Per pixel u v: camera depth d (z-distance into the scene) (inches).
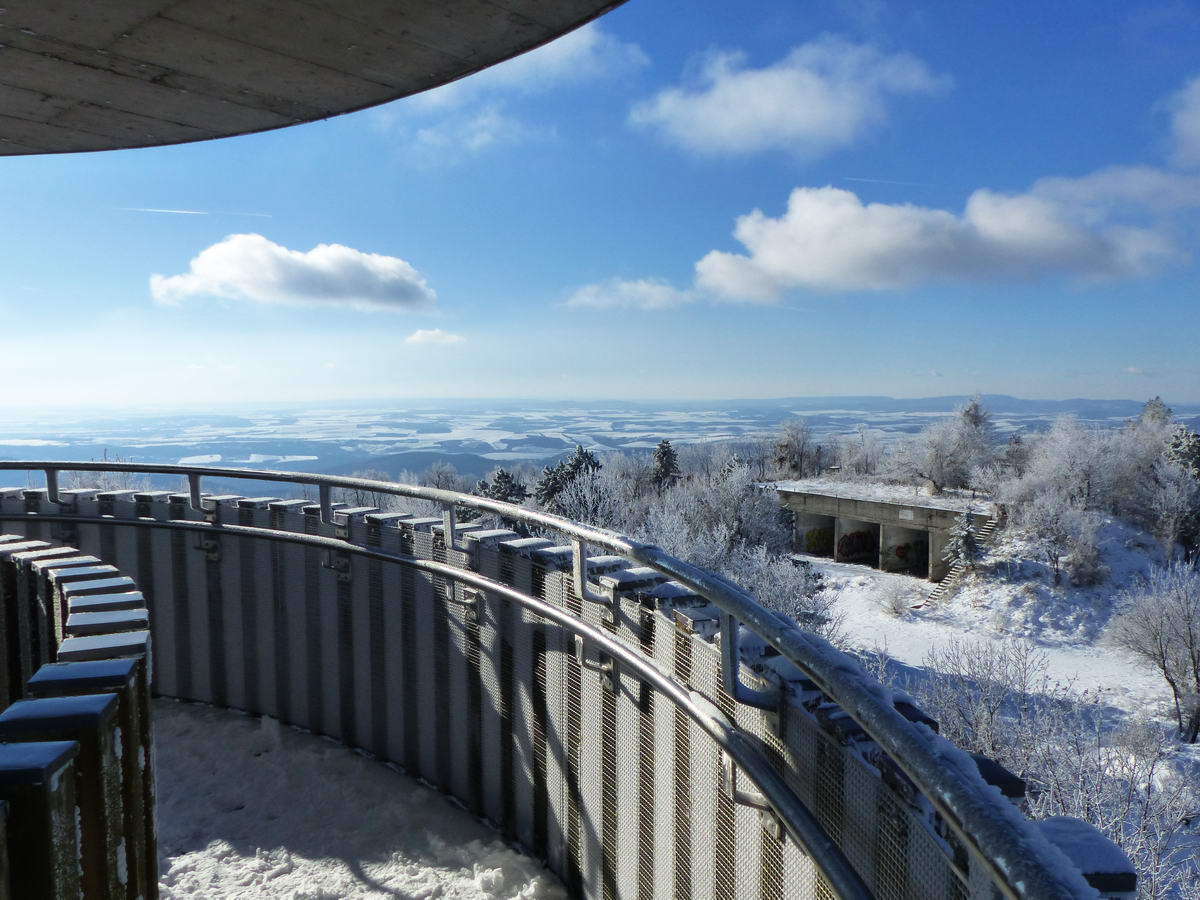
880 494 2065.7
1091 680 1285.7
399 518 151.6
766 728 69.6
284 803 144.5
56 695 57.4
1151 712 1135.0
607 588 102.7
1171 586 1263.5
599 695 108.3
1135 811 714.8
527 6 126.3
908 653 1439.5
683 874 87.0
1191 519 1653.5
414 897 119.0
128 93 153.8
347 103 161.3
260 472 168.7
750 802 70.6
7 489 190.7
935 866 45.5
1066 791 748.0
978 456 2128.4
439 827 136.6
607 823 106.9
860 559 2102.6
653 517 1556.3
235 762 157.9
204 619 181.3
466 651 138.8
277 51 138.5
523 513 113.0
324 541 159.8
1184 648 1159.6
